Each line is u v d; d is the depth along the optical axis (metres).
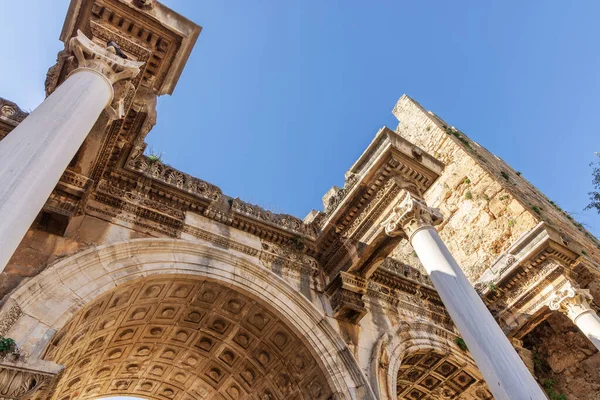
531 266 15.48
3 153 5.79
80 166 9.16
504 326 15.81
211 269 10.44
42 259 8.52
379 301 13.54
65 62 8.23
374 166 11.36
